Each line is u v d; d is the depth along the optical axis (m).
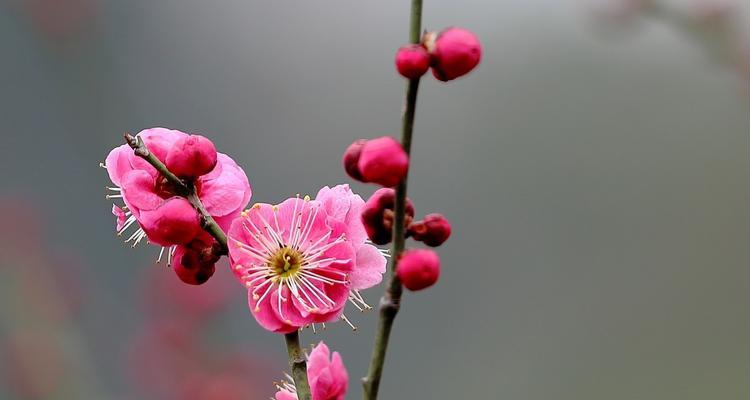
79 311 1.27
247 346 1.18
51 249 1.34
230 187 0.60
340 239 0.59
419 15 0.56
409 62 0.56
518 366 1.49
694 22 0.92
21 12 1.50
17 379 1.18
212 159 0.59
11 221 1.35
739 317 1.46
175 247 0.60
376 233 0.58
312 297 0.59
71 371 1.20
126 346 1.25
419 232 0.58
